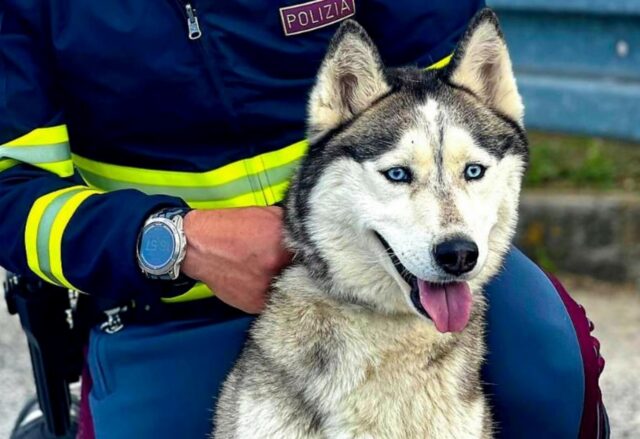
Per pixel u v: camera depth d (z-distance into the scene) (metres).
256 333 2.69
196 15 2.66
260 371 2.64
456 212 2.43
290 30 2.74
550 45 5.91
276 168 2.81
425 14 2.92
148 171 2.81
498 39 2.66
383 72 2.62
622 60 5.78
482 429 2.62
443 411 2.59
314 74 2.81
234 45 2.71
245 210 2.66
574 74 5.89
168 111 2.73
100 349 2.86
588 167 5.70
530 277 2.79
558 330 2.68
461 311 2.48
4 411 4.43
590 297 5.21
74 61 2.69
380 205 2.51
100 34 2.66
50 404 3.01
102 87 2.71
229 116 2.74
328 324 2.60
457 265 2.39
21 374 4.75
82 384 2.94
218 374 2.82
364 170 2.53
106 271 2.56
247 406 2.63
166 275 2.56
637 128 5.77
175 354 2.84
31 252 2.63
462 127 2.52
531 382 2.67
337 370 2.57
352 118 2.62
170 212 2.58
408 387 2.57
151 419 2.78
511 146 2.62
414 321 2.59
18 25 2.69
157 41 2.66
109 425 2.77
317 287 2.62
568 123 5.91
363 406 2.57
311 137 2.66
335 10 2.79
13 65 2.68
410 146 2.48
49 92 2.74
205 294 2.88
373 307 2.59
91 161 2.87
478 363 2.66
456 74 2.66
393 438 2.58
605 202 5.30
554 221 5.39
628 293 5.26
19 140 2.69
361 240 2.55
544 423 2.68
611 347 4.72
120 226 2.54
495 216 2.56
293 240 2.66
